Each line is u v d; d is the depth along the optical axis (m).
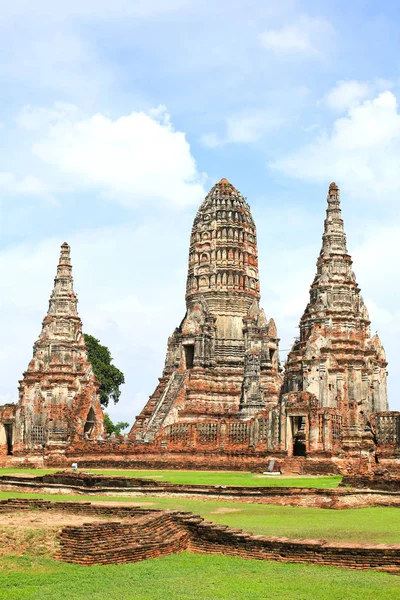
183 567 28.17
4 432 95.62
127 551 29.05
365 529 34.28
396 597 23.83
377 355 88.00
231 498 47.06
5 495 50.75
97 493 50.22
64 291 103.88
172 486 50.06
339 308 84.44
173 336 109.44
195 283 108.06
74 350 101.56
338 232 88.94
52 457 90.19
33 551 28.72
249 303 107.31
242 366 103.06
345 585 25.27
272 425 77.62
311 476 65.56
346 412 80.19
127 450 86.12
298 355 84.81
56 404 97.12
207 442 82.31
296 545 29.27
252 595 24.31
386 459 74.31
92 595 24.41
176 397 97.75
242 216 110.44
